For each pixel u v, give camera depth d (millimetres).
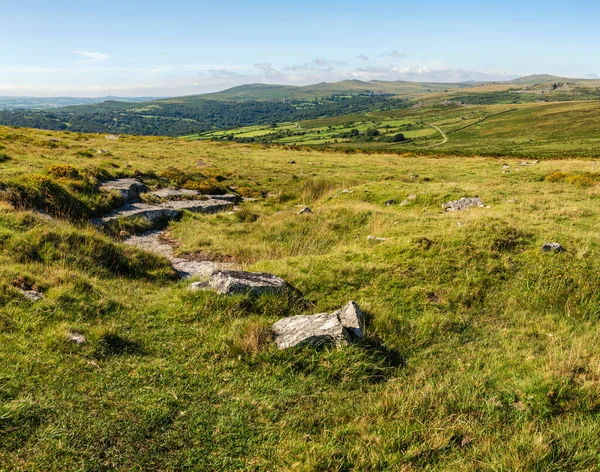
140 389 5816
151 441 4926
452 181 30688
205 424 5301
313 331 7359
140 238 16344
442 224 15398
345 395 6266
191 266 13133
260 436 5211
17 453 4516
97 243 11258
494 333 8516
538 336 8320
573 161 44125
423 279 10617
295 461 4832
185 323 8031
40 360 6027
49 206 15016
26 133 44000
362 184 28062
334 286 10172
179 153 43094
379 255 12258
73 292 8234
